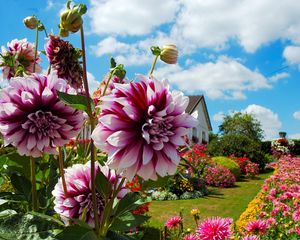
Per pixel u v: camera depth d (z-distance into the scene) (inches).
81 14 53.0
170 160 49.0
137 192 59.9
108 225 52.9
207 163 621.0
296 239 171.8
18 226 47.1
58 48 72.1
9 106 53.2
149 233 216.5
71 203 56.8
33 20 78.4
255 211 252.1
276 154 1178.0
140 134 48.4
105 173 58.9
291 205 235.3
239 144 877.8
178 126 49.5
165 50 61.3
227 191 542.9
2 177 72.0
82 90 77.2
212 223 101.7
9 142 54.2
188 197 463.8
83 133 81.4
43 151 56.1
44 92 53.7
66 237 45.6
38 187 72.9
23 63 88.6
